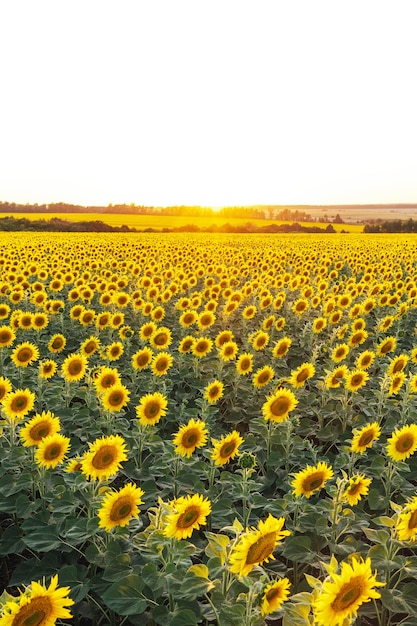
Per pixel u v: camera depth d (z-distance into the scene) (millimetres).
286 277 24297
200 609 4422
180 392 10953
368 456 7977
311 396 9922
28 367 11750
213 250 43281
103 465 5469
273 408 7461
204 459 8312
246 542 3549
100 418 8148
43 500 6230
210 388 8484
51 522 5918
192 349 11250
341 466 7055
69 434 8539
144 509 6555
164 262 32594
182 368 11859
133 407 10031
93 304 20469
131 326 17391
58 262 29484
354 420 9305
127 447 7598
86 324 14953
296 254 41812
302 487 5426
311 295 19406
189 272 25203
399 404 9164
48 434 6676
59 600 3299
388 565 4719
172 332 16266
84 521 5281
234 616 3602
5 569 6344
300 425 9359
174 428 9648
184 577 4148
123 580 4438
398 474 6762
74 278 23844
